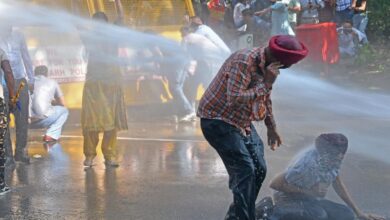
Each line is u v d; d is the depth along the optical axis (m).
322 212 6.71
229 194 8.15
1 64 8.57
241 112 6.20
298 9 19.78
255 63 6.04
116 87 9.53
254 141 6.41
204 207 7.63
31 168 9.59
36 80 11.61
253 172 6.23
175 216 7.33
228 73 6.09
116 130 9.59
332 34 18.69
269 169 9.27
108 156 9.66
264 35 19.33
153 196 8.09
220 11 20.77
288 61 5.96
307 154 6.87
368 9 22.12
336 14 20.44
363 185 8.44
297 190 6.82
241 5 19.86
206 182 8.71
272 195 7.63
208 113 6.26
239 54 6.09
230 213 6.32
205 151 10.65
